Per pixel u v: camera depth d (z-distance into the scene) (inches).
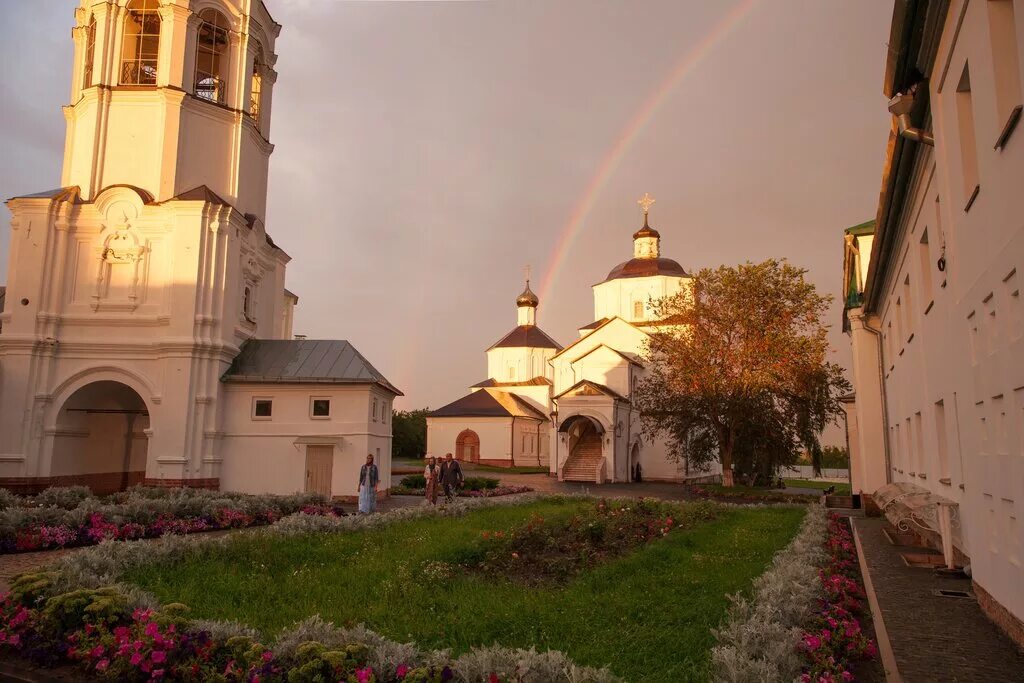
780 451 1552.7
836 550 470.3
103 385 1081.4
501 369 2906.0
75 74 1159.0
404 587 372.8
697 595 362.3
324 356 1139.3
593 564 466.9
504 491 1300.4
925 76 373.1
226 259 1078.4
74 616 275.9
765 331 1481.3
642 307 2226.9
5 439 1006.4
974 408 326.0
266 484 1061.1
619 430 1850.4
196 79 1189.7
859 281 898.7
